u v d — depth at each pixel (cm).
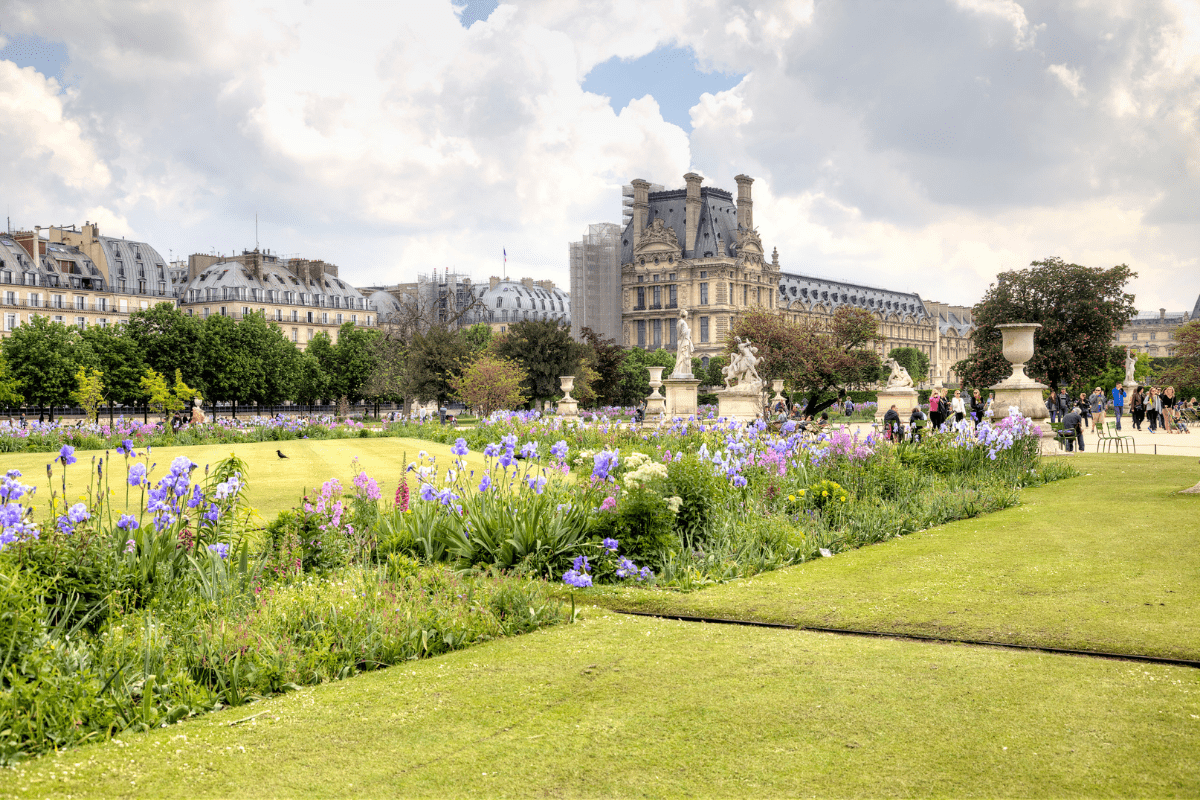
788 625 934
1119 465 2391
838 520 1496
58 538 900
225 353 9481
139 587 922
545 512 1231
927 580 1099
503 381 6825
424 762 602
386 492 2048
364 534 1238
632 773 578
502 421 4078
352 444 3731
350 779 579
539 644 873
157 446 3822
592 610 1018
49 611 827
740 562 1226
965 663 770
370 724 671
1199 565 1105
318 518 1178
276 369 9994
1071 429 2994
